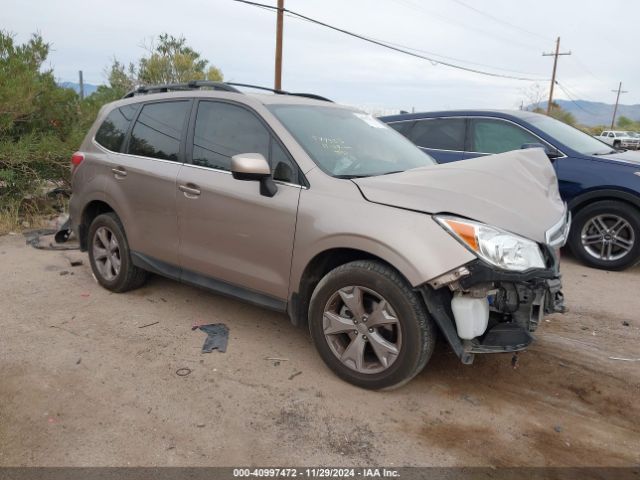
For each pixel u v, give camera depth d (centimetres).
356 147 383
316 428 286
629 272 591
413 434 284
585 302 492
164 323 419
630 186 561
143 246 437
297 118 376
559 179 604
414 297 293
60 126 902
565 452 273
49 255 606
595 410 312
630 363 370
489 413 305
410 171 348
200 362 356
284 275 344
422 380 338
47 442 270
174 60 1546
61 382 326
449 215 292
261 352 372
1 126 789
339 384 330
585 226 600
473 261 278
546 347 392
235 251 369
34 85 801
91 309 444
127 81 1524
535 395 326
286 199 338
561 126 678
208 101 406
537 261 295
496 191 327
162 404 305
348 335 334
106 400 308
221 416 295
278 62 1645
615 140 717
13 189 812
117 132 472
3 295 471
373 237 297
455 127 694
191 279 405
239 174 326
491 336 298
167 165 414
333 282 320
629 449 277
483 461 264
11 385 321
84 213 495
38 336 389
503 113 668
